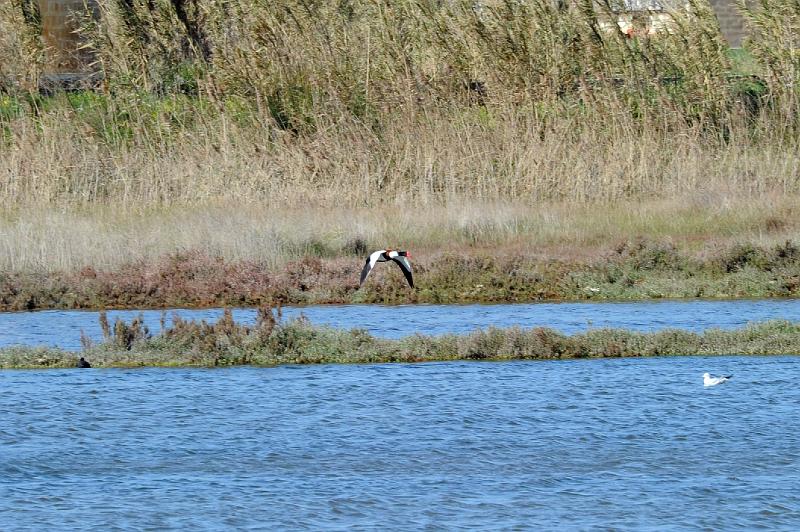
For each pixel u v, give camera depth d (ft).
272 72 172.86
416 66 172.35
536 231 141.79
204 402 82.38
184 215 142.31
